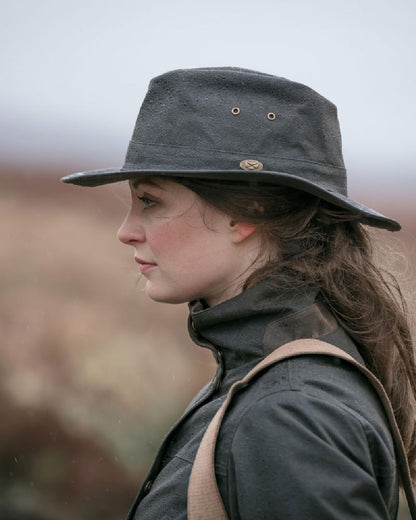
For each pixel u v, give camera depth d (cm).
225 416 250
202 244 276
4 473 812
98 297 1280
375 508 227
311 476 222
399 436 259
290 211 274
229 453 239
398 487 261
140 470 844
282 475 224
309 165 273
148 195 280
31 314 1113
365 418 244
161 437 883
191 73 277
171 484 261
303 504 219
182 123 272
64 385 913
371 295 285
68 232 1655
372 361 287
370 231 316
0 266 1327
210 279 279
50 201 1992
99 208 1945
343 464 225
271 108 273
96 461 833
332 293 276
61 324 1091
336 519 218
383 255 317
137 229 286
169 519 255
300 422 232
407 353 298
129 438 870
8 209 1800
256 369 254
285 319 268
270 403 239
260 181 266
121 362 984
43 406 863
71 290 1293
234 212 269
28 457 826
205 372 1042
